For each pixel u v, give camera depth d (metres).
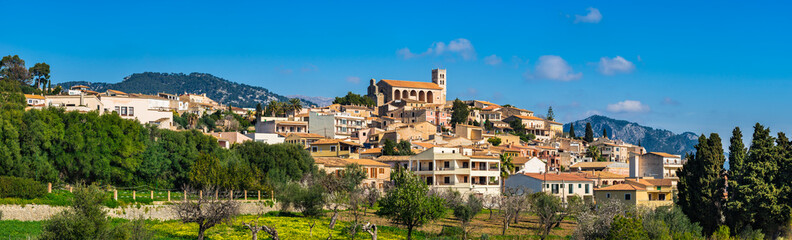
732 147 121.94
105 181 116.31
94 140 115.19
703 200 118.75
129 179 119.00
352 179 147.38
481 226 123.94
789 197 115.00
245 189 121.31
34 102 195.25
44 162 109.00
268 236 94.88
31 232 78.88
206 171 120.75
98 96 192.62
